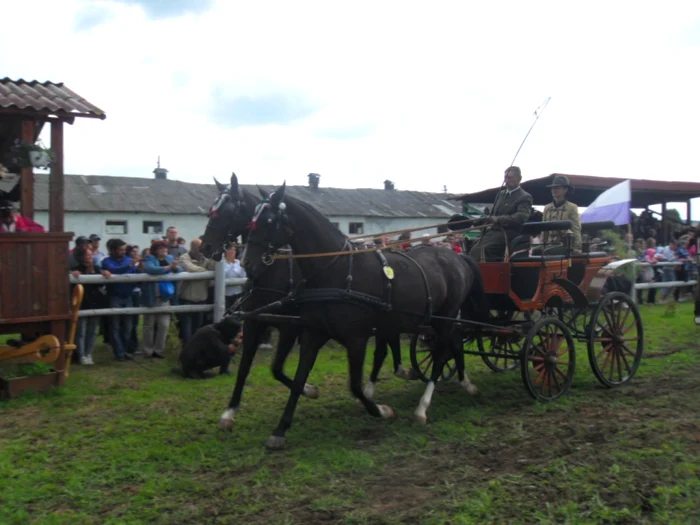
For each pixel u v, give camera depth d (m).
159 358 8.50
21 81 7.59
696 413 5.69
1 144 8.51
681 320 11.86
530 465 4.52
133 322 8.53
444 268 6.21
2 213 6.89
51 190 6.88
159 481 4.40
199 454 4.95
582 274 7.12
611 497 3.90
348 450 5.02
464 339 7.38
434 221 31.42
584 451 4.75
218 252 5.36
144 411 6.12
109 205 24.53
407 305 5.68
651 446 4.77
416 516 3.78
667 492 3.86
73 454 4.96
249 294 6.00
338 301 5.23
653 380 7.25
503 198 7.09
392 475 4.49
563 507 3.74
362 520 3.74
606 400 6.38
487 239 7.20
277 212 5.13
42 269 6.66
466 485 4.24
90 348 8.11
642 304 14.48
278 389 7.01
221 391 6.88
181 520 3.81
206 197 27.58
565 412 5.96
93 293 8.20
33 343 6.73
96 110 6.91
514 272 6.75
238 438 5.35
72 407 6.21
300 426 5.71
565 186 7.49
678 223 18.56
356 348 5.34
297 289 5.34
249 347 5.75
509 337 6.66
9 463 4.69
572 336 6.96
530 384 6.24
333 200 30.09
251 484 4.37
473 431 5.44
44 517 3.87
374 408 5.62
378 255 5.65
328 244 5.33
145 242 25.11
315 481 4.39
